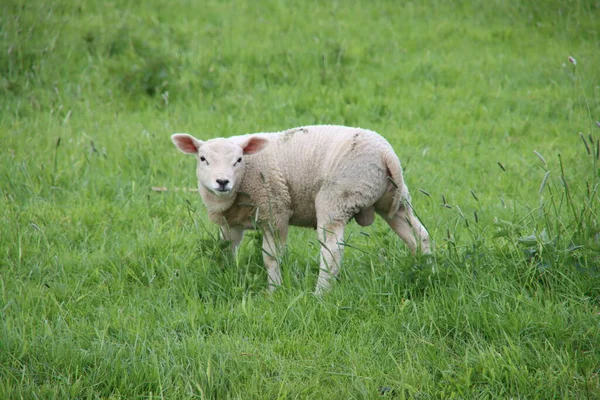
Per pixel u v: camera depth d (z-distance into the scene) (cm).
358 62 2730
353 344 1070
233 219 1324
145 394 958
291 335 1084
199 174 1270
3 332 1023
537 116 2347
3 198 1605
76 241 1469
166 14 3130
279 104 2358
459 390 946
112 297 1226
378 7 3422
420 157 1970
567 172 1852
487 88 2562
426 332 1091
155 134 2092
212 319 1138
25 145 1920
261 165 1271
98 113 2264
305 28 3088
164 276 1291
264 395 948
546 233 1238
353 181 1216
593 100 2358
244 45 2822
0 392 908
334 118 2261
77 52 2642
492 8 3397
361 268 1266
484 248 1241
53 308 1155
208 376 943
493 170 1908
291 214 1300
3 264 1320
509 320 1078
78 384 944
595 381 953
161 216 1606
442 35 3098
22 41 2566
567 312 1085
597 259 1185
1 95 2306
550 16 3253
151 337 1077
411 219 1281
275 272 1287
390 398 948
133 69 2464
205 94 2444
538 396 933
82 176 1786
